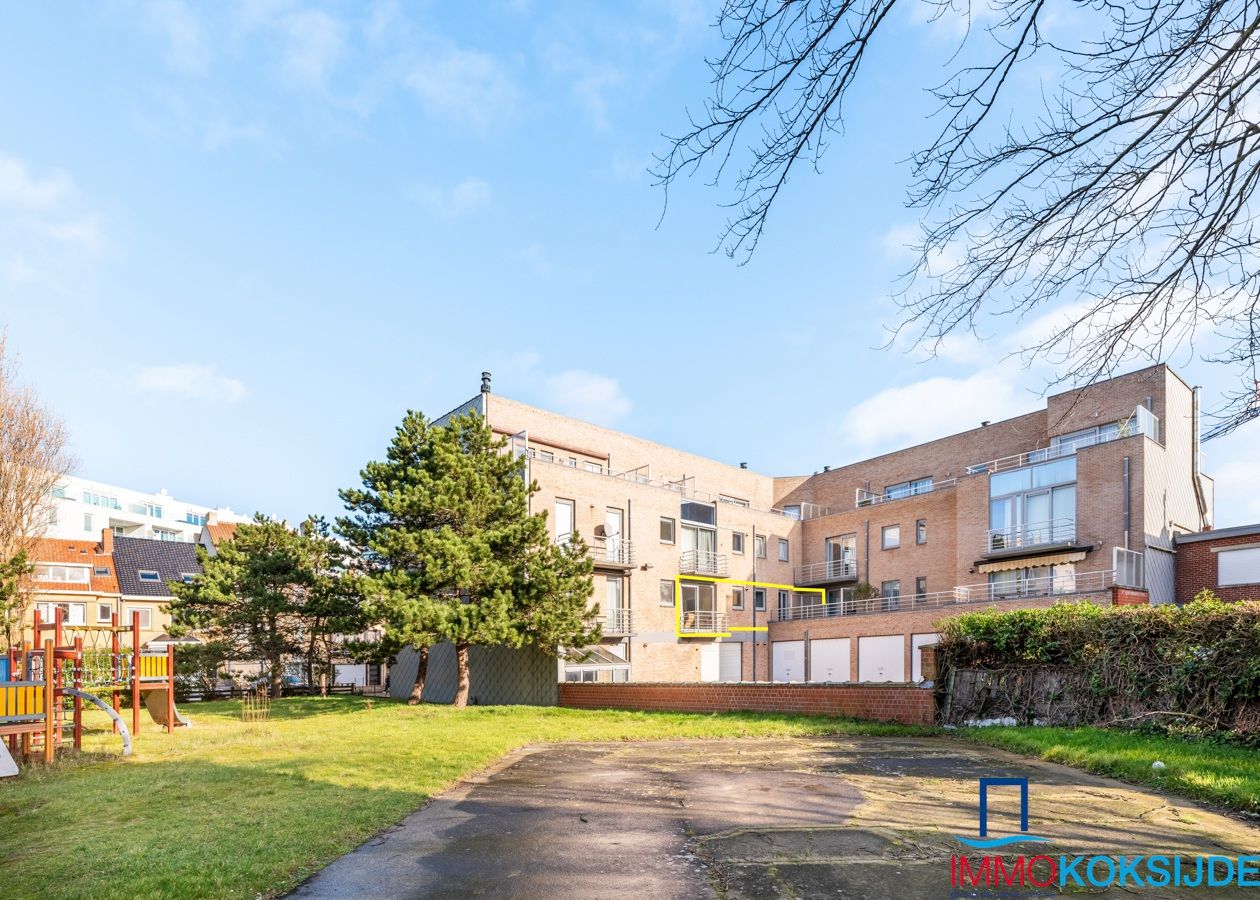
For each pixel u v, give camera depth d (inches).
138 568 1867.6
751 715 690.8
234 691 1146.0
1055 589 1123.9
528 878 226.4
